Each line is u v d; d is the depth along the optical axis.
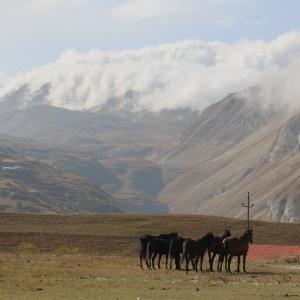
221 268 54.06
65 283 44.34
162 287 42.62
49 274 49.72
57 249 84.44
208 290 41.31
